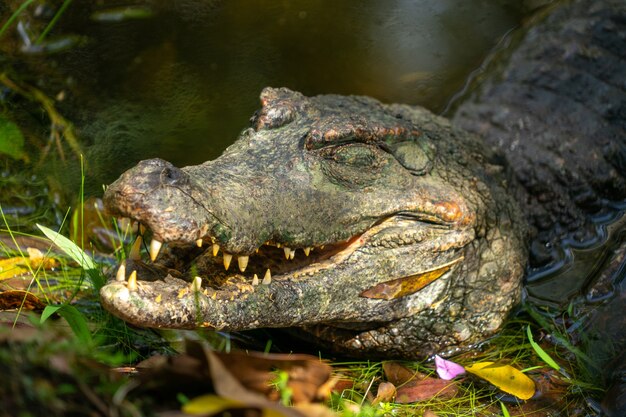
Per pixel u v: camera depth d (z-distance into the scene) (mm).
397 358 4934
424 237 4598
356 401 4289
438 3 7773
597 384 4562
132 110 6500
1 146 5836
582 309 5145
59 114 6367
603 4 7055
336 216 4273
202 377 2926
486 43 7395
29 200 5824
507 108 6293
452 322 4891
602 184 6020
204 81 6793
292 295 4129
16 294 4527
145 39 7098
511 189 5570
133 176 3600
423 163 4812
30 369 2711
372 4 7734
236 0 7570
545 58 6750
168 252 4070
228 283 3949
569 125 6156
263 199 3992
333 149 4379
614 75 6543
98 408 2732
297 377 3109
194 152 6156
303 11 7594
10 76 6559
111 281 3645
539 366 4727
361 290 4453
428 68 7125
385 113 5234
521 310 5281
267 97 4660
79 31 7051
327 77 6941
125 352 4492
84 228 5633
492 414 4340
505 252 5082
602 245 5777
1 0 6871
